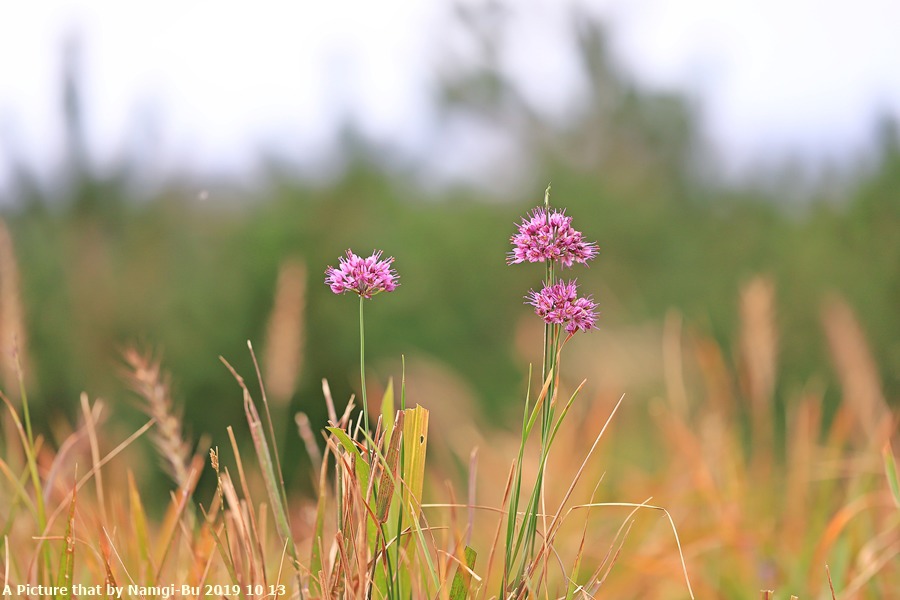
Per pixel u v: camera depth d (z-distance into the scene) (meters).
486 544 5.00
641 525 5.15
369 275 2.73
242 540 3.12
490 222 28.30
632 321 16.80
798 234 23.64
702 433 5.98
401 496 2.84
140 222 27.45
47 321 23.23
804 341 18.39
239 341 24.86
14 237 26.14
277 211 27.84
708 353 6.13
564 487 5.24
